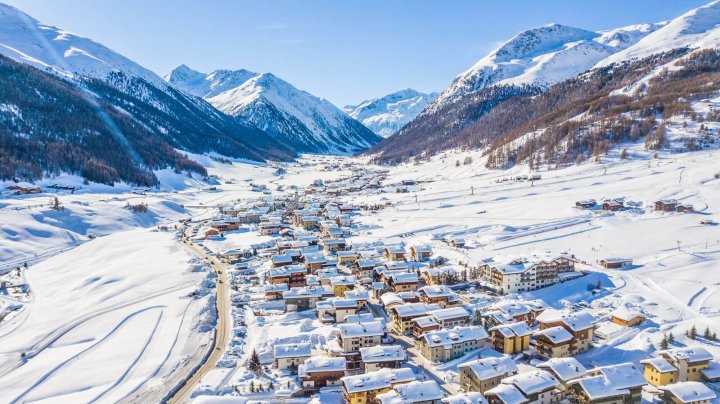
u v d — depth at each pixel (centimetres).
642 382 8050
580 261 15588
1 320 13238
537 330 10888
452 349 10038
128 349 10906
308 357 9962
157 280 15575
